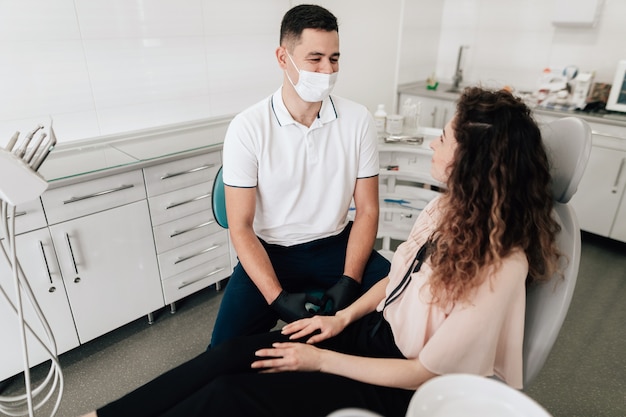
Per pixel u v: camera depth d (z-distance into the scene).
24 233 1.59
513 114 0.88
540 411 0.65
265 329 1.38
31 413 1.16
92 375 1.86
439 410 0.69
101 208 1.78
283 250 1.51
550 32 3.22
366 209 1.54
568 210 0.99
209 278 2.32
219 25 2.40
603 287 2.47
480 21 3.58
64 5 1.84
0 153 0.85
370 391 0.94
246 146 1.36
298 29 1.26
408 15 3.46
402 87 3.70
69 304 1.81
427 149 2.11
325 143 1.43
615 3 2.85
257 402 0.88
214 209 1.50
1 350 1.67
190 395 0.97
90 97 2.04
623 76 2.65
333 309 1.29
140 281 2.02
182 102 2.38
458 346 0.86
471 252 0.88
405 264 1.12
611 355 1.96
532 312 0.96
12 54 1.77
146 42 2.14
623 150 2.61
